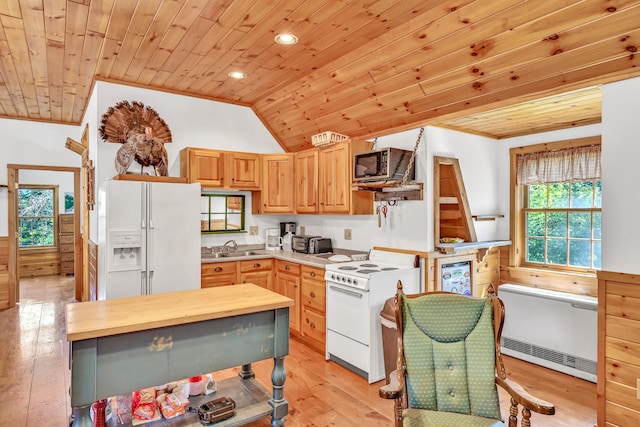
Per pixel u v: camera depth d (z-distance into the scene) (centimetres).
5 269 530
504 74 264
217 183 429
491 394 190
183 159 424
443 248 346
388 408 270
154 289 346
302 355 371
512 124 361
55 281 734
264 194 462
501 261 419
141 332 195
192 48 311
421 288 349
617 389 230
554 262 384
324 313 364
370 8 245
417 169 358
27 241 790
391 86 326
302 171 452
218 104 459
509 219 412
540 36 229
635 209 224
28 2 241
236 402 238
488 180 411
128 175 349
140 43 302
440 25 253
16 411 262
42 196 801
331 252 459
